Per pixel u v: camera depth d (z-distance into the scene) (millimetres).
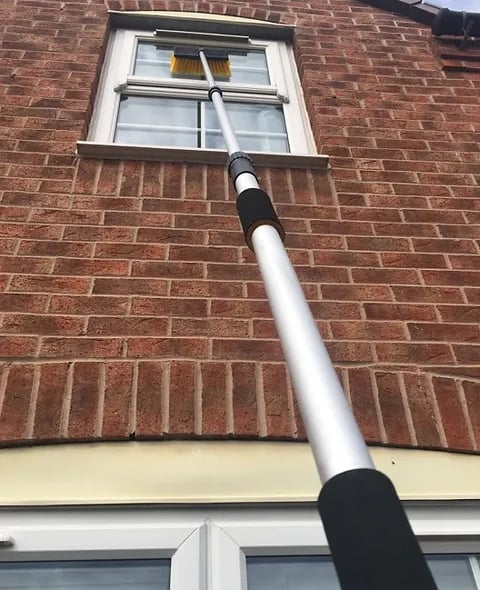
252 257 2477
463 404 2051
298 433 1907
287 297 1302
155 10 3949
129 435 1865
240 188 1767
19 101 3113
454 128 3281
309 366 1128
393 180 2938
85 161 2834
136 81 3555
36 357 2045
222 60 3562
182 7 3994
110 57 3703
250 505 1740
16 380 1970
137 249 2463
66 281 2311
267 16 4023
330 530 893
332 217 2715
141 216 2604
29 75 3293
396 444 1928
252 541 1669
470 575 1708
